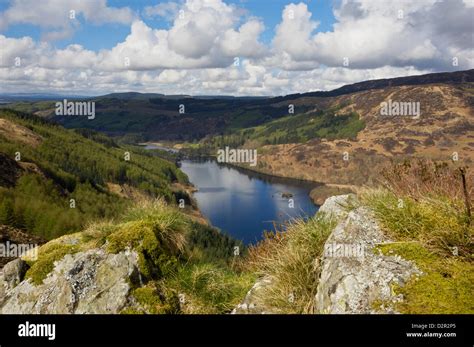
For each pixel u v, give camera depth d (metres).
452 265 3.91
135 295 5.18
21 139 156.00
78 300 5.17
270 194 151.50
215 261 6.93
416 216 4.82
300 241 5.48
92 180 136.00
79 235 6.85
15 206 68.38
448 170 5.70
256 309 4.89
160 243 6.11
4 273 6.06
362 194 6.11
